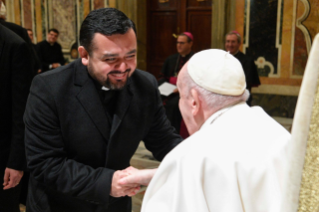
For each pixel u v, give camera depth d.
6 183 2.00
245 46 6.96
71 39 8.27
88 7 7.97
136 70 1.68
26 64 1.99
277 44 6.71
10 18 8.66
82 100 1.46
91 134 1.47
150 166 4.52
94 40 1.32
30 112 1.43
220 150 1.05
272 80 6.86
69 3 8.15
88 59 1.40
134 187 1.40
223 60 1.19
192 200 1.00
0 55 1.92
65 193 1.42
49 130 1.41
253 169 1.03
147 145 1.82
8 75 1.96
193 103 1.21
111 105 1.54
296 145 0.61
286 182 0.64
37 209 1.53
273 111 6.92
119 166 1.60
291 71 6.68
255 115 1.19
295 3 6.45
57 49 7.54
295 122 0.61
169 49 8.14
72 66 1.53
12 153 1.96
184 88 1.23
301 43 6.53
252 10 6.81
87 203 1.54
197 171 1.03
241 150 1.05
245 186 1.01
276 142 1.10
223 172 1.02
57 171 1.40
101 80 1.39
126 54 1.33
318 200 0.60
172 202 1.05
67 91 1.45
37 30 8.52
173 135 1.77
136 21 7.86
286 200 0.64
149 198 1.12
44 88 1.42
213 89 1.16
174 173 1.08
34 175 1.43
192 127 1.26
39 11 8.43
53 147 1.42
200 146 1.07
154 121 1.73
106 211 1.58
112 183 1.38
